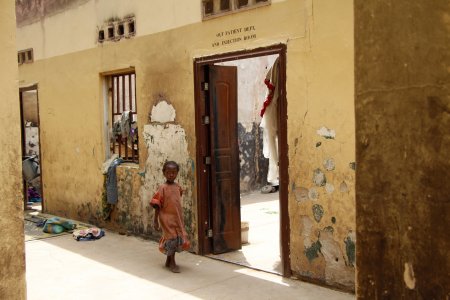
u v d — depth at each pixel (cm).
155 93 639
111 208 733
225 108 600
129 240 671
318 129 456
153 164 651
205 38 563
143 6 648
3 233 273
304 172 470
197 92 580
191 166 595
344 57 432
